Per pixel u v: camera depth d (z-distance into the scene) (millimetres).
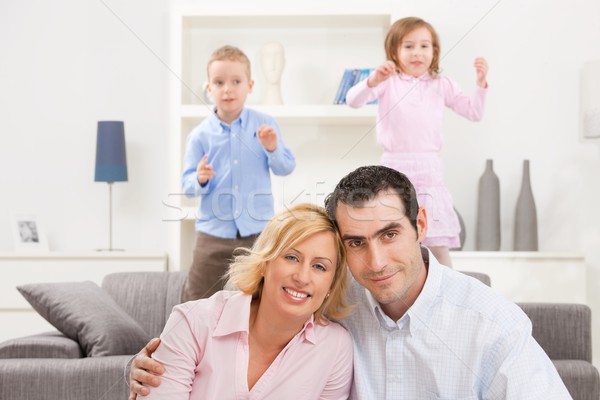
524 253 2998
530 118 3307
